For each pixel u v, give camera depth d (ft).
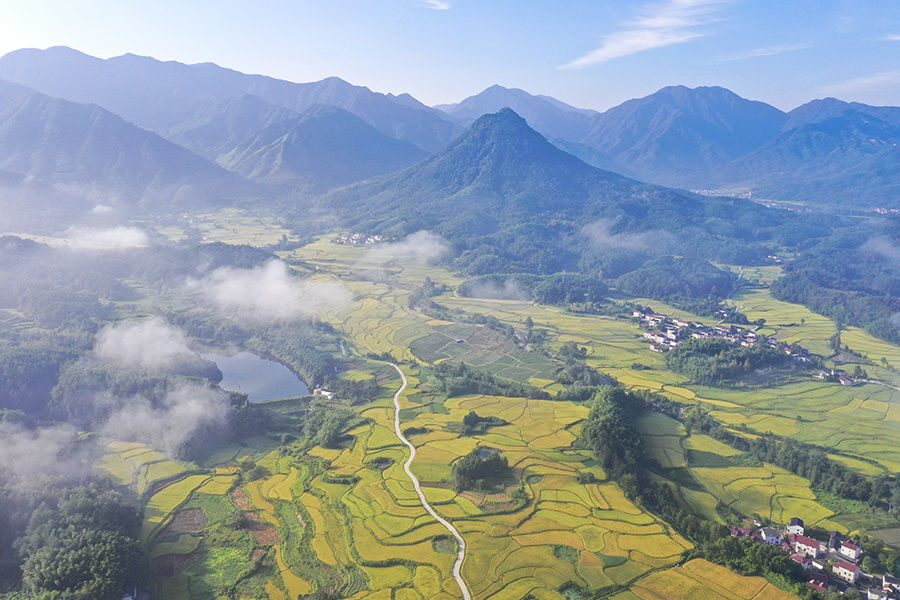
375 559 506.07
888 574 485.97
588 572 483.92
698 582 471.62
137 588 484.33
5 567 490.90
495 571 486.79
